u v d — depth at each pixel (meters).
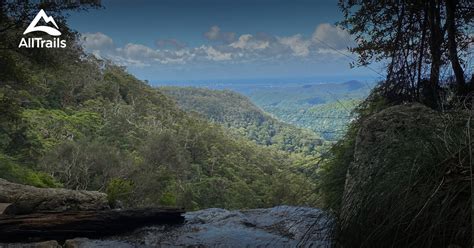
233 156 69.06
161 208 4.50
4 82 10.61
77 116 64.19
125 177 37.38
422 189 1.77
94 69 85.38
